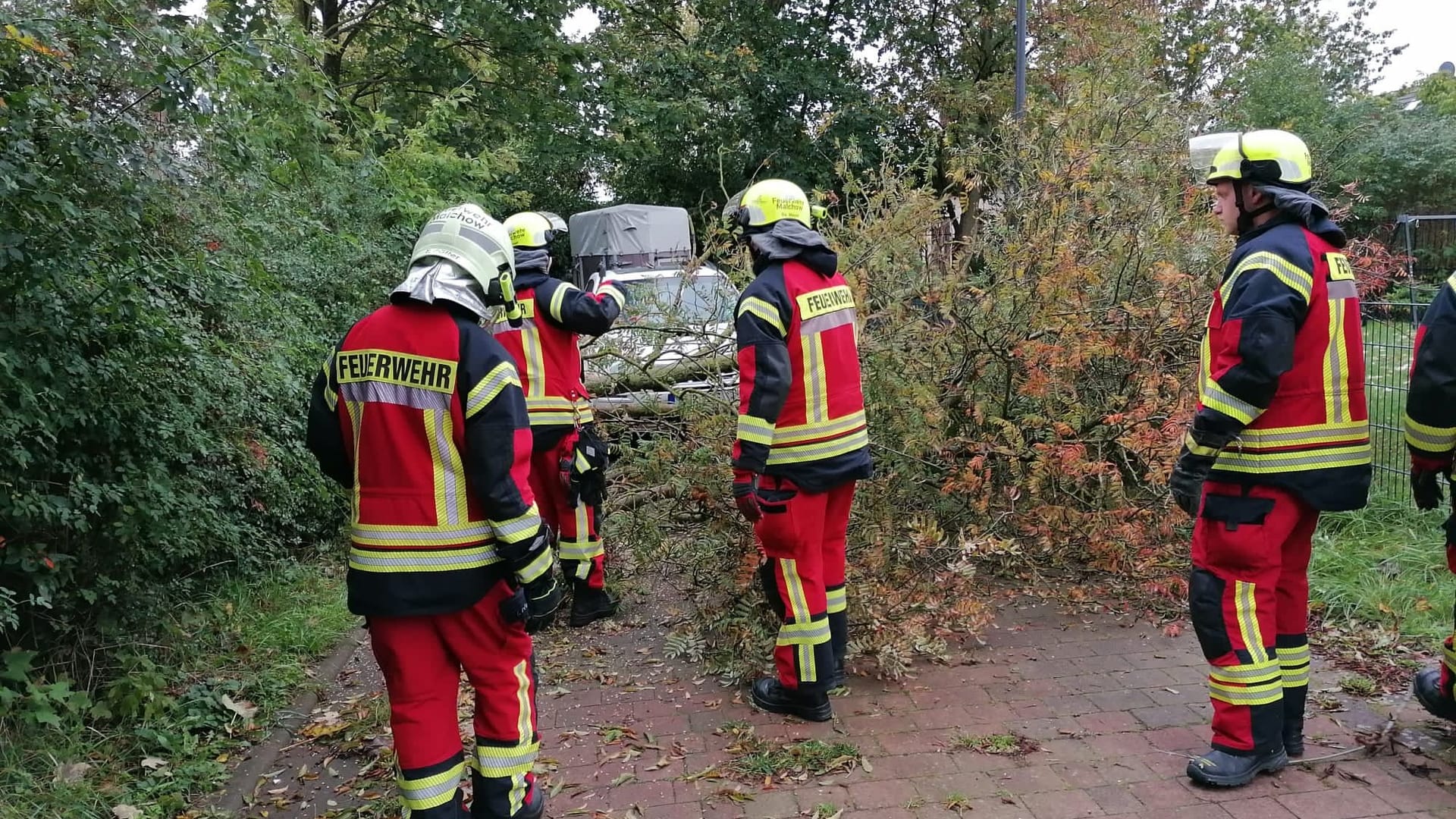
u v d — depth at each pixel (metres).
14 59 3.02
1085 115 5.40
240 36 3.84
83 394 3.51
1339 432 2.88
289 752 3.53
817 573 3.48
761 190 3.43
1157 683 3.75
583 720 3.65
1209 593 2.96
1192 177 5.31
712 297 4.87
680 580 5.14
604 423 4.87
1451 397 2.88
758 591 4.16
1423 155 17.69
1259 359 2.69
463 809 2.51
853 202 5.00
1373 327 5.80
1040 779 3.04
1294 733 3.09
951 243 5.01
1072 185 4.87
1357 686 3.59
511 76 14.18
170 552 4.02
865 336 4.49
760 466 3.27
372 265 7.03
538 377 4.29
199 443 4.10
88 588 3.74
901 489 4.62
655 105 15.60
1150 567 4.68
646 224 15.20
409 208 7.79
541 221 4.36
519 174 19.05
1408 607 4.23
